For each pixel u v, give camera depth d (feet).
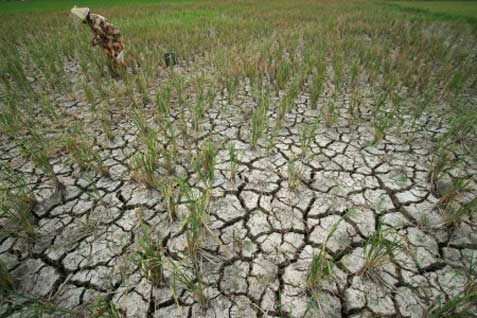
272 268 6.84
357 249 7.24
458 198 8.54
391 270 6.67
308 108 14.43
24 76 17.74
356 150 11.03
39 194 9.02
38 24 37.22
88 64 21.59
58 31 31.83
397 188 9.15
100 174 9.87
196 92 15.37
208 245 7.36
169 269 6.77
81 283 6.54
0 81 18.25
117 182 9.51
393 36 28.76
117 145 11.50
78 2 65.05
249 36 27.81
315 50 22.11
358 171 9.93
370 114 13.71
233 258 7.06
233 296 6.25
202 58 22.48
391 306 6.04
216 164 10.30
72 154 9.96
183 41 25.59
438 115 13.35
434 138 11.60
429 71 17.58
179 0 67.10
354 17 38.19
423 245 7.26
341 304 6.08
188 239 6.66
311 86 16.70
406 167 10.04
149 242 6.11
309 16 39.68
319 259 5.97
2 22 38.70
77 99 15.71
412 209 8.36
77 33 29.04
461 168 9.88
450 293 6.23
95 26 16.15
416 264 6.81
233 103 15.03
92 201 8.77
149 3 60.13
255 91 15.34
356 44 23.90
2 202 7.66
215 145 11.39
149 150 9.39
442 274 6.61
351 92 16.15
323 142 11.56
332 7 49.88
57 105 14.97
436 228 7.70
